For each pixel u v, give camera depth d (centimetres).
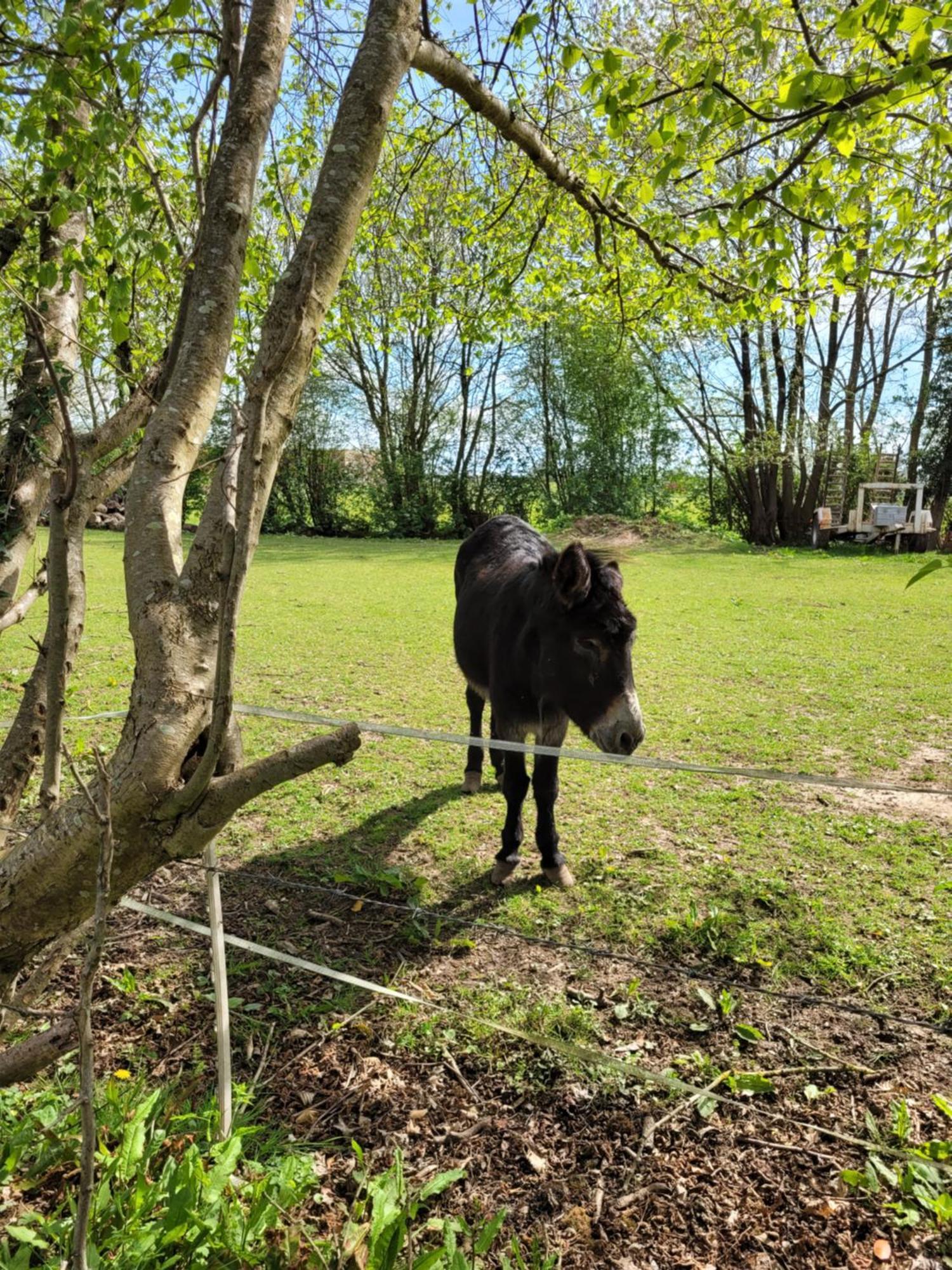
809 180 335
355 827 459
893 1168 225
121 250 202
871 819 467
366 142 172
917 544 2164
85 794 126
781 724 643
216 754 145
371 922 358
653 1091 256
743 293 463
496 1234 204
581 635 349
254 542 145
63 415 150
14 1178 197
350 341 598
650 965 258
